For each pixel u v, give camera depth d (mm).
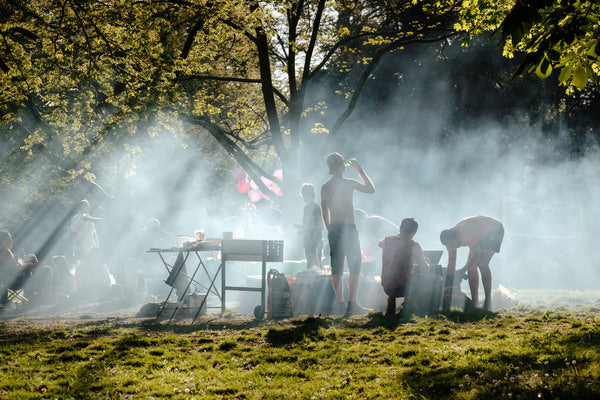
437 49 38750
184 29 22891
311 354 6988
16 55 16094
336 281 10258
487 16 10930
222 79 21484
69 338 8648
